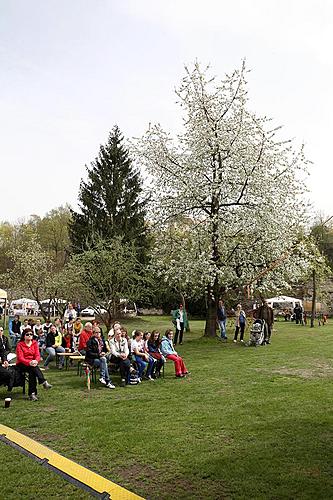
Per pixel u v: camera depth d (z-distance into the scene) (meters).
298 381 11.75
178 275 21.48
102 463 6.43
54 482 5.77
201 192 21.33
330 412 8.69
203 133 21.48
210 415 8.66
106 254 23.69
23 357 10.59
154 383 11.99
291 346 19.02
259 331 19.42
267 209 20.92
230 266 21.42
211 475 5.92
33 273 31.33
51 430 7.90
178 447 6.96
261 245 21.36
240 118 22.03
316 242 36.22
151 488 5.62
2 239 68.44
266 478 5.76
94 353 11.84
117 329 12.88
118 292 23.77
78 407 9.50
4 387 11.56
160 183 22.84
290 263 22.02
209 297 21.69
